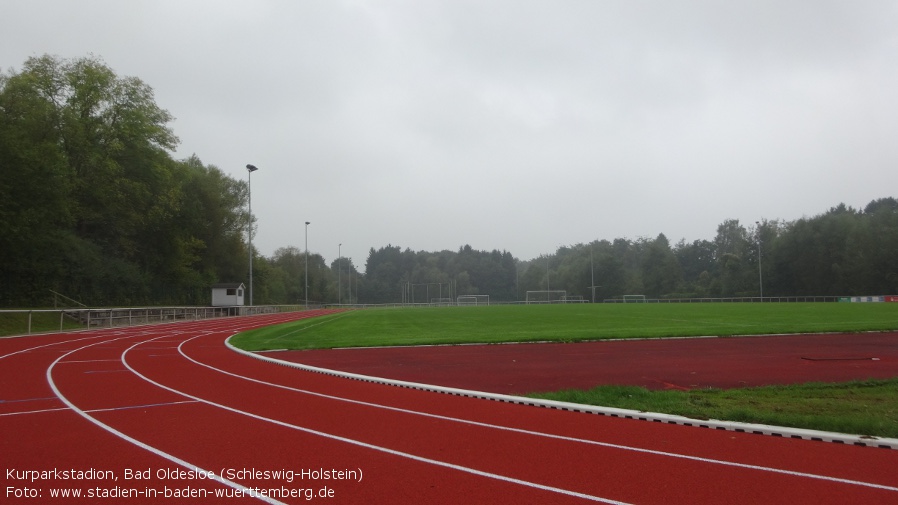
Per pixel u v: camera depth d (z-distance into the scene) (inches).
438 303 5595.5
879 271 3427.7
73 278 1749.5
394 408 413.1
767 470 263.7
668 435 329.4
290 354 775.1
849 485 243.3
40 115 1547.7
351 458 285.3
